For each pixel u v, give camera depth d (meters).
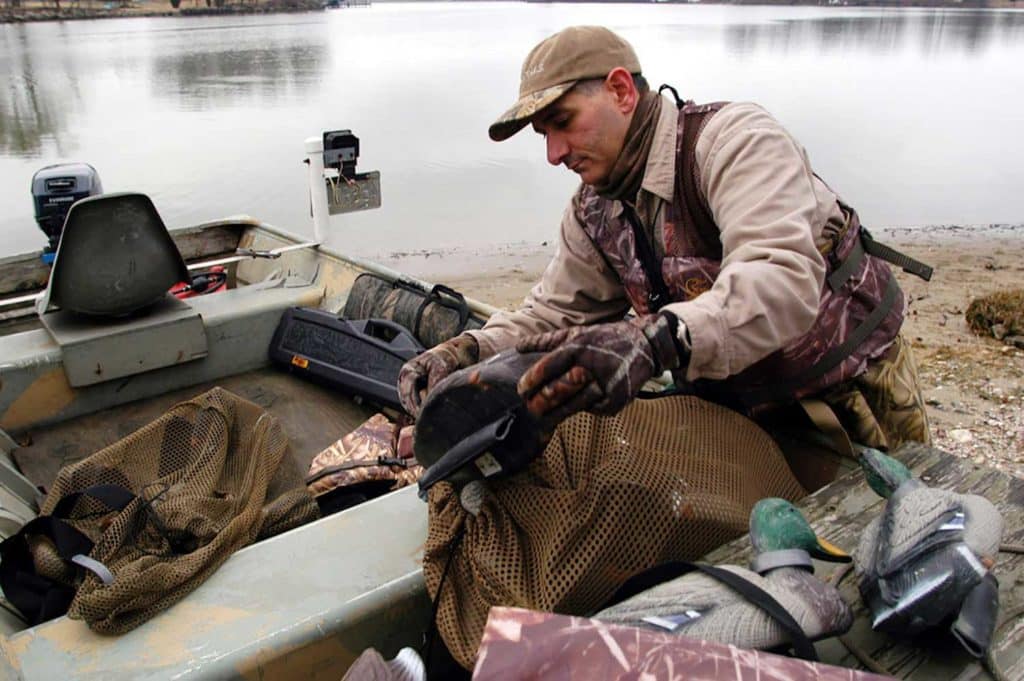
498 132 1.53
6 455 2.79
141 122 25.05
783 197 1.35
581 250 1.79
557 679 0.88
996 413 5.64
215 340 3.31
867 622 1.17
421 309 3.13
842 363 1.62
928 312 8.00
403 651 1.12
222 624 1.53
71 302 2.99
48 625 1.56
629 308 1.89
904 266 1.63
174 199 15.52
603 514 1.37
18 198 16.39
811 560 1.19
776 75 35.44
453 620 1.43
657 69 35.75
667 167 1.51
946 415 5.63
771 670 0.88
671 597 1.08
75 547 1.78
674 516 1.38
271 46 58.78
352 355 3.14
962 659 1.11
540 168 18.22
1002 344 6.98
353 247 12.74
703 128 1.49
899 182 17.30
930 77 37.38
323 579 1.63
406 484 2.16
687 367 1.18
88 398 3.11
